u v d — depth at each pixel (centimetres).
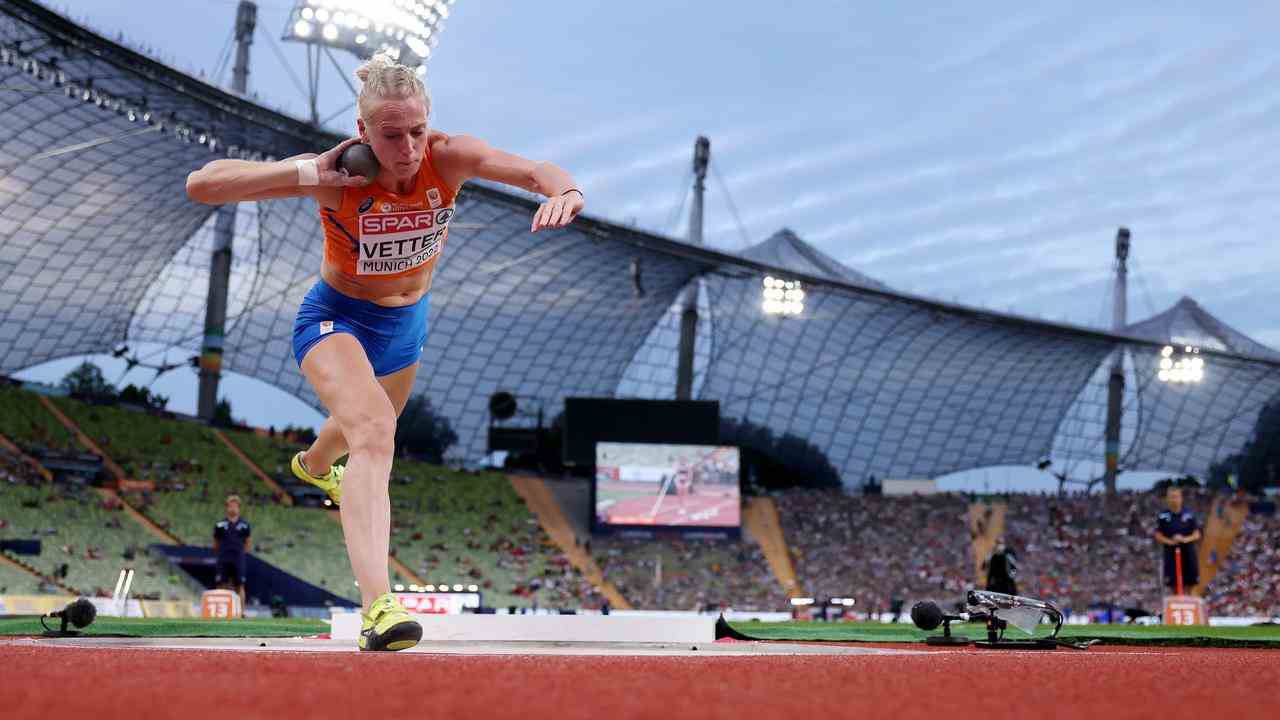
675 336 7594
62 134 4609
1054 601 5972
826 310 6869
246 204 5778
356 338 509
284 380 6975
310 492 5681
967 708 191
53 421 5412
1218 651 742
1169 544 1678
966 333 6962
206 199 454
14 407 5319
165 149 4822
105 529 4794
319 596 4997
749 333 7344
